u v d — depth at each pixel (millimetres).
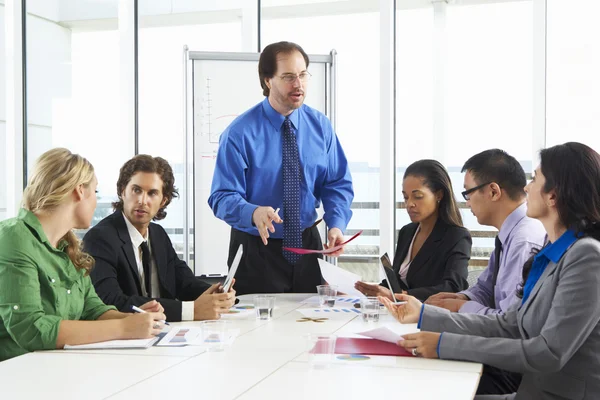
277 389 1453
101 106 5332
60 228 2057
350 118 4805
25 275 1928
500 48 4527
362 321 2359
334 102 4656
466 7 4582
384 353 1808
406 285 3010
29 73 5391
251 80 4633
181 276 3029
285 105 3084
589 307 1637
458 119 4637
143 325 1943
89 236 2664
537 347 1658
